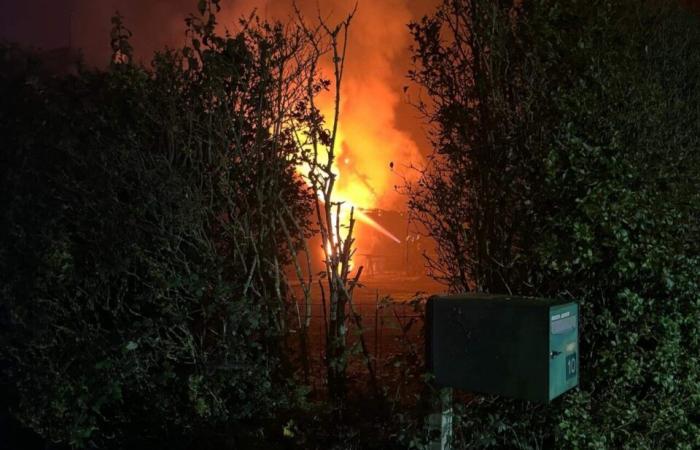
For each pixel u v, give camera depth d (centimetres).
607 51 400
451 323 321
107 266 385
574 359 319
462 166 428
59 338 409
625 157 382
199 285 380
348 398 400
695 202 394
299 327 424
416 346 404
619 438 400
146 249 395
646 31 462
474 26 414
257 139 416
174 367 411
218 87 402
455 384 320
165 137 418
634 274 378
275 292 426
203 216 408
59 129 410
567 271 380
